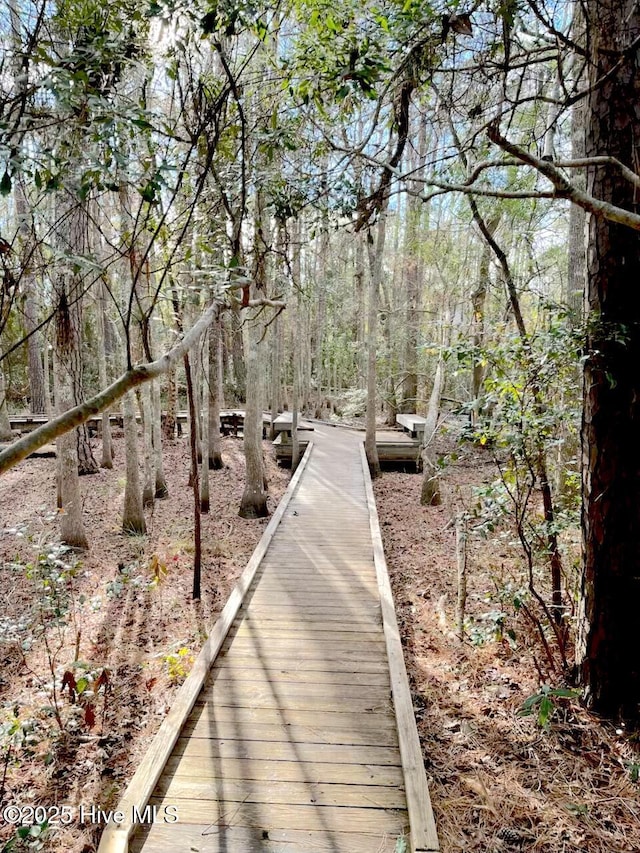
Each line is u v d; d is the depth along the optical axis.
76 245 5.44
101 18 1.97
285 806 2.60
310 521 7.34
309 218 5.04
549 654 3.76
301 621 4.46
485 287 7.80
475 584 5.72
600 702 3.43
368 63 2.44
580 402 3.72
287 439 12.58
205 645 3.95
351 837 2.44
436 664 4.37
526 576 4.38
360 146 3.21
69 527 6.83
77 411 1.39
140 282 6.85
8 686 4.15
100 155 1.95
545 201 6.41
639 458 3.18
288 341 24.61
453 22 2.45
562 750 3.22
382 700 3.42
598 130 3.07
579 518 3.78
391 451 12.16
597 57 2.95
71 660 4.53
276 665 3.81
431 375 14.21
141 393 9.65
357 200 3.86
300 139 3.83
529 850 2.58
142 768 2.75
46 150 1.75
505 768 3.11
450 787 2.97
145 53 2.29
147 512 8.84
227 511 9.09
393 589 6.06
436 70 2.86
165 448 13.93
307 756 2.93
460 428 3.69
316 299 17.41
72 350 6.71
